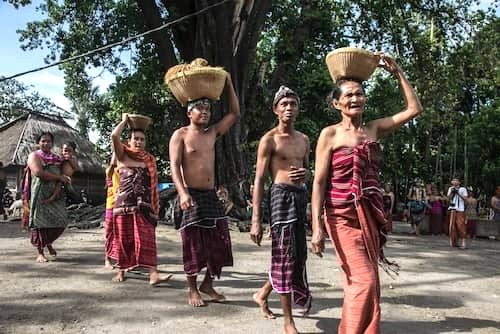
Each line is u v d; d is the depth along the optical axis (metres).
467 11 17.27
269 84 16.30
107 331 4.07
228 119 5.25
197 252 4.82
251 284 5.82
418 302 5.32
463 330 4.36
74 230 11.48
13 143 24.50
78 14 17.77
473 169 28.53
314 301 5.12
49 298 5.02
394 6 17.53
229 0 13.58
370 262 3.42
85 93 21.47
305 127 16.94
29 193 7.36
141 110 18.05
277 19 17.16
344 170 3.55
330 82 16.94
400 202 28.89
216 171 13.20
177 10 15.28
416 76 17.19
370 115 19.23
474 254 9.78
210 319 4.42
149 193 5.79
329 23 16.77
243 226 11.85
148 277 6.04
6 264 6.76
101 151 25.64
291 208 4.11
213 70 4.84
